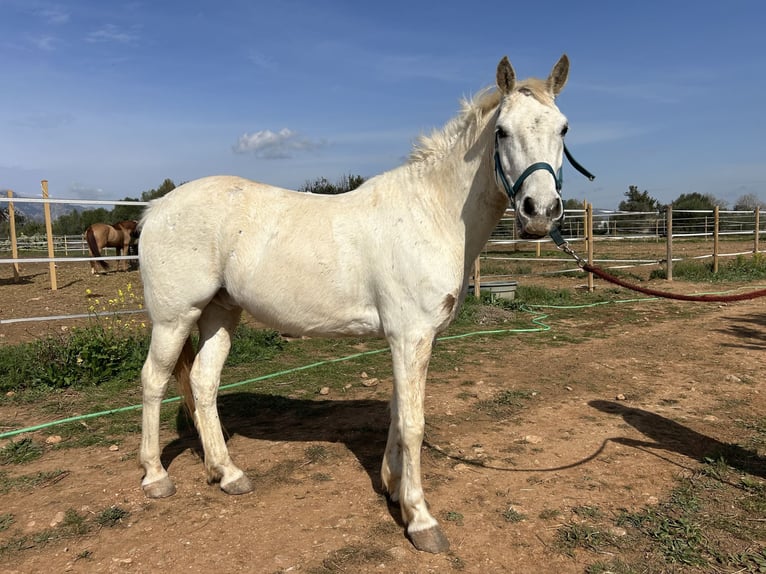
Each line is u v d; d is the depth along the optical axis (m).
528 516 2.91
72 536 2.72
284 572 2.43
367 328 2.88
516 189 2.38
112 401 4.79
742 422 4.25
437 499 3.08
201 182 3.13
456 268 2.67
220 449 3.24
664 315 9.05
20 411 4.55
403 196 2.79
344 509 2.99
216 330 3.31
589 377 5.55
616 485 3.25
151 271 3.04
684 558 2.51
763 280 12.75
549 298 10.48
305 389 5.18
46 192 10.02
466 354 6.48
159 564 2.49
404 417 2.66
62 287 11.91
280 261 2.85
